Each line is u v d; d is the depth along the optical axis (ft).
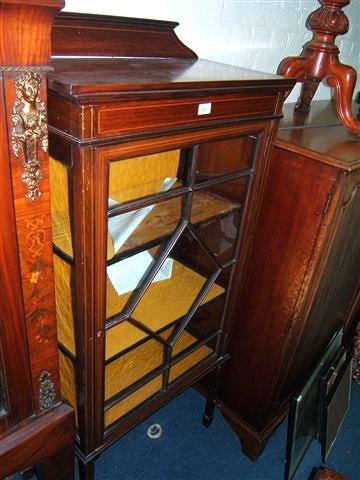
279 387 4.08
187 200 2.72
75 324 2.59
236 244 3.36
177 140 2.36
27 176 1.88
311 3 4.78
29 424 2.62
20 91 1.69
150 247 2.72
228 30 3.98
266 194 3.45
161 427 4.68
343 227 3.34
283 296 3.65
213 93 2.36
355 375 5.68
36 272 2.18
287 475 4.13
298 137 3.41
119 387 3.10
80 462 3.21
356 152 3.18
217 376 4.27
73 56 2.58
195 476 4.25
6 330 2.21
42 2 1.54
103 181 2.09
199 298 3.33
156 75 2.30
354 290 4.91
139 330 3.08
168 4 3.36
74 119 1.87
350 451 4.72
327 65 3.69
